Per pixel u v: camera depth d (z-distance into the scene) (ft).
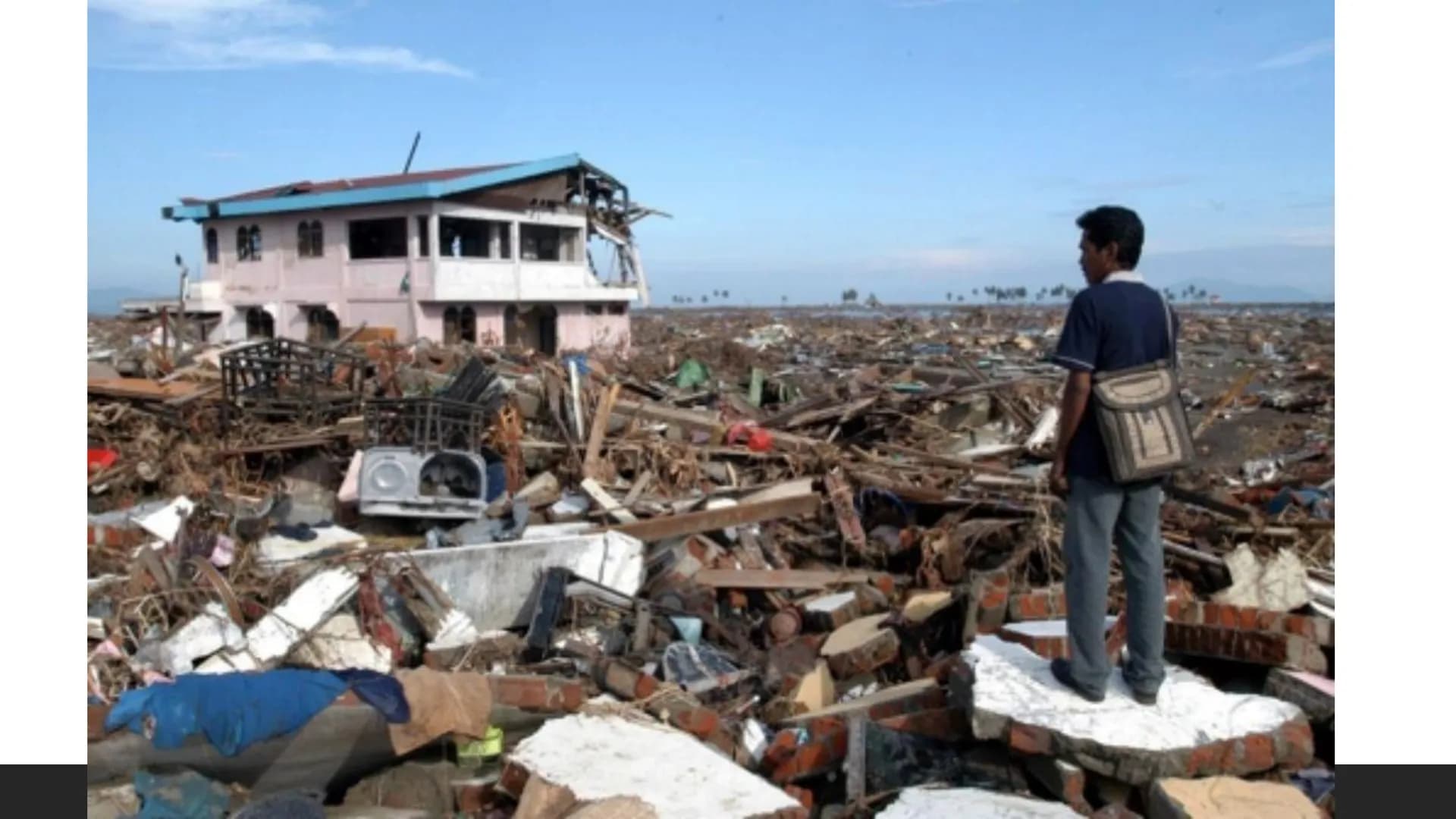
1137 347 14.03
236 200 98.78
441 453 30.37
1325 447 49.11
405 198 85.46
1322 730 15.97
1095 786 14.70
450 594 23.52
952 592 24.00
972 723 15.07
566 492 34.68
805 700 21.02
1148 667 14.90
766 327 183.11
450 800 16.53
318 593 21.58
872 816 15.23
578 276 100.53
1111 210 14.23
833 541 31.91
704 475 37.63
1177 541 27.30
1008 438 46.93
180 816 14.99
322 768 16.40
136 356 56.90
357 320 90.58
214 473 35.81
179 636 20.12
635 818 13.25
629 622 23.66
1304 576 22.97
